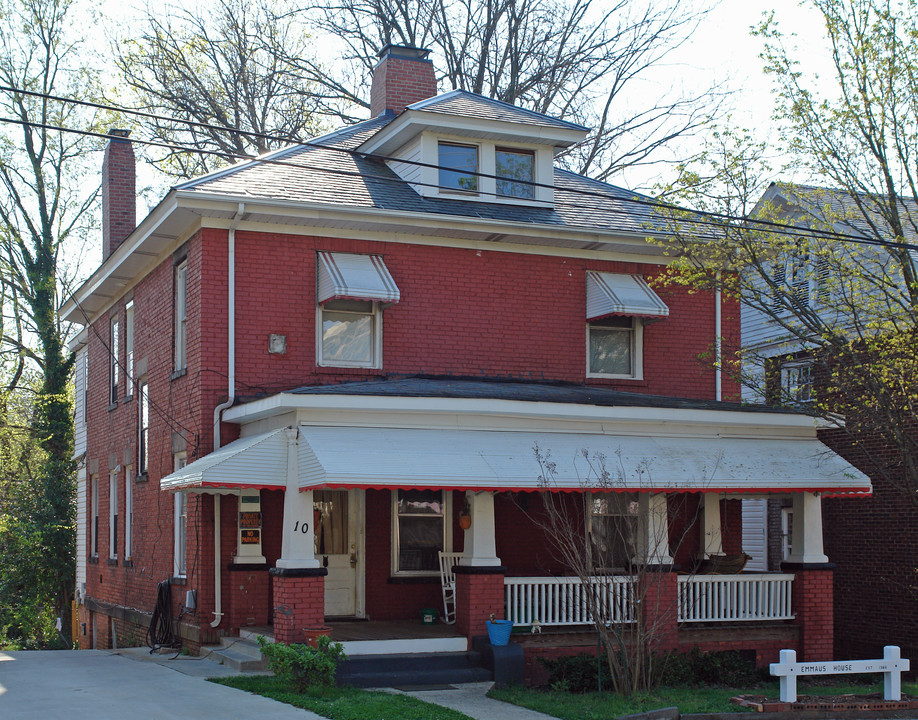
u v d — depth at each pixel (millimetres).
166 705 12273
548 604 16234
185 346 19312
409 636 15852
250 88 34281
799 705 13250
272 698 12891
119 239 25312
